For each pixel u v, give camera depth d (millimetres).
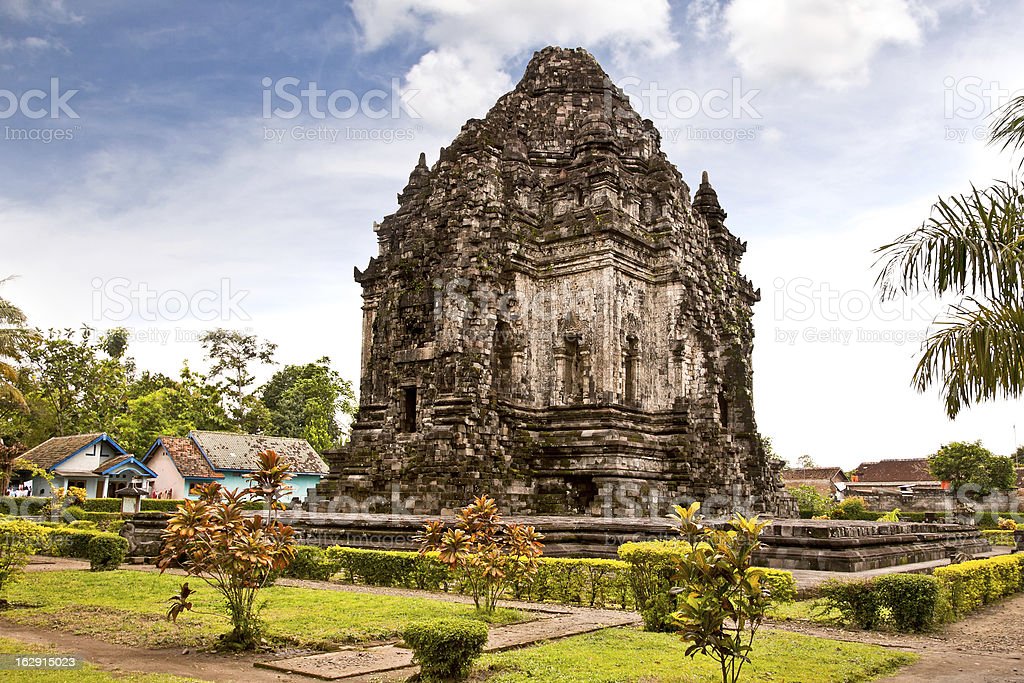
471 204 33156
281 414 69750
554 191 35500
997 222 13094
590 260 32500
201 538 13031
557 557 20859
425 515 27500
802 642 13086
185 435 62969
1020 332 12094
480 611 15352
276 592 18062
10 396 44938
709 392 33719
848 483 86312
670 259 34250
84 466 54156
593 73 38438
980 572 18719
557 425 31859
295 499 33750
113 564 22703
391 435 32344
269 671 11430
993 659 12688
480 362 31141
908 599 15234
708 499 31188
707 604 9547
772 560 21016
